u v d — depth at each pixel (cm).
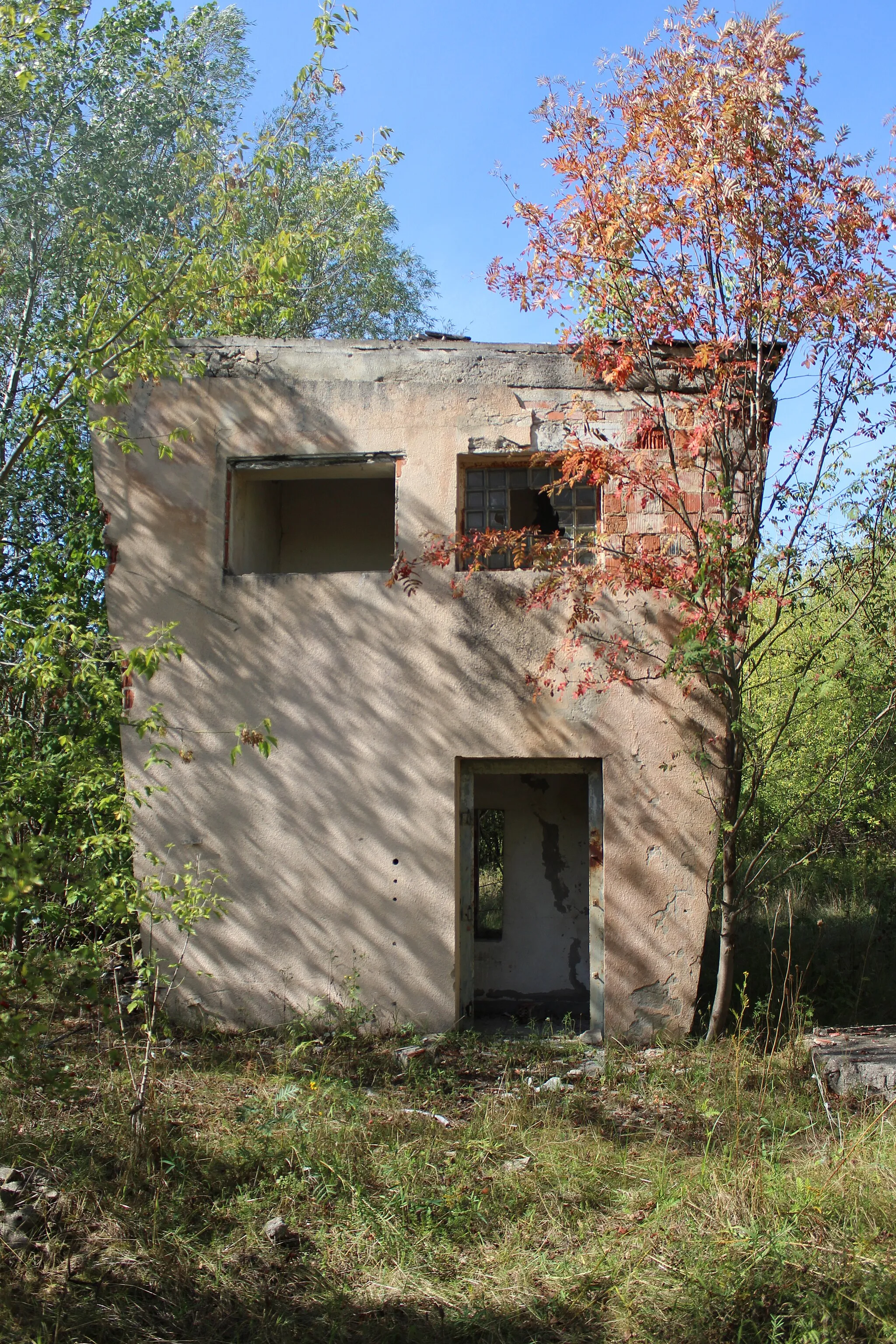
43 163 1240
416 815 824
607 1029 792
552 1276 436
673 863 798
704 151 723
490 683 825
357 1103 629
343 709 841
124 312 795
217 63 1527
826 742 887
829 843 1108
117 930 864
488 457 844
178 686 859
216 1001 829
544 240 777
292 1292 434
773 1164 516
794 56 716
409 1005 810
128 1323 408
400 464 849
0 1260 440
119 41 1262
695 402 763
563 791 962
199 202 933
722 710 802
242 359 877
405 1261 453
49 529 1092
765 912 1083
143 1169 518
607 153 761
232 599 862
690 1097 650
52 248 1251
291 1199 504
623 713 811
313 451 859
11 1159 532
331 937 823
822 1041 711
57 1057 704
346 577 850
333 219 1589
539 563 804
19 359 1133
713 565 713
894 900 1133
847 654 784
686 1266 426
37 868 483
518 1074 729
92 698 821
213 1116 611
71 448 1023
